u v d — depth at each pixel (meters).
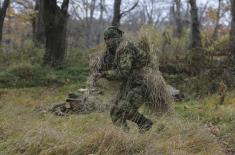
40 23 24.86
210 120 8.87
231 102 11.08
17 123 7.01
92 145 5.92
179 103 11.58
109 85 7.25
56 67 20.25
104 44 7.48
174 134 6.64
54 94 14.62
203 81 13.41
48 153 5.79
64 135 6.19
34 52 21.06
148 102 6.92
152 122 6.95
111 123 7.01
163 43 17.00
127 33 7.01
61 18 20.97
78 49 23.69
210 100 11.53
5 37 42.56
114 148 5.87
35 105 11.81
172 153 5.96
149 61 6.94
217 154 6.32
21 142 6.00
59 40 20.80
